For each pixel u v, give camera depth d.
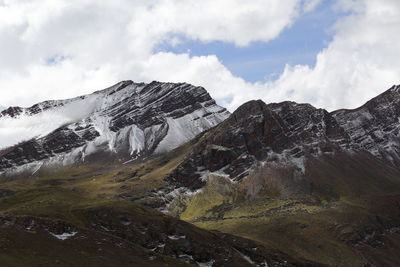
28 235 179.12
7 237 171.75
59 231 189.25
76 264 169.50
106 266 175.12
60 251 175.62
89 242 191.00
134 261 188.12
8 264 152.00
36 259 163.25
